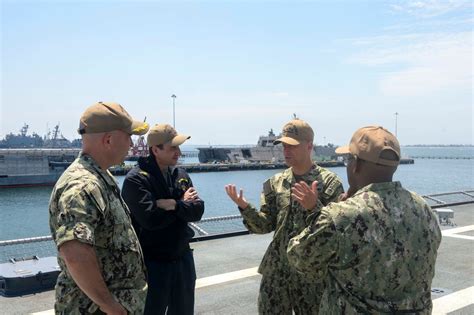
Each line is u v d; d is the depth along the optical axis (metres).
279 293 3.29
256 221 3.43
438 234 2.18
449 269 5.88
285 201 3.33
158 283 3.34
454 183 54.81
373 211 2.04
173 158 3.53
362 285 2.02
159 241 3.37
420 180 60.16
